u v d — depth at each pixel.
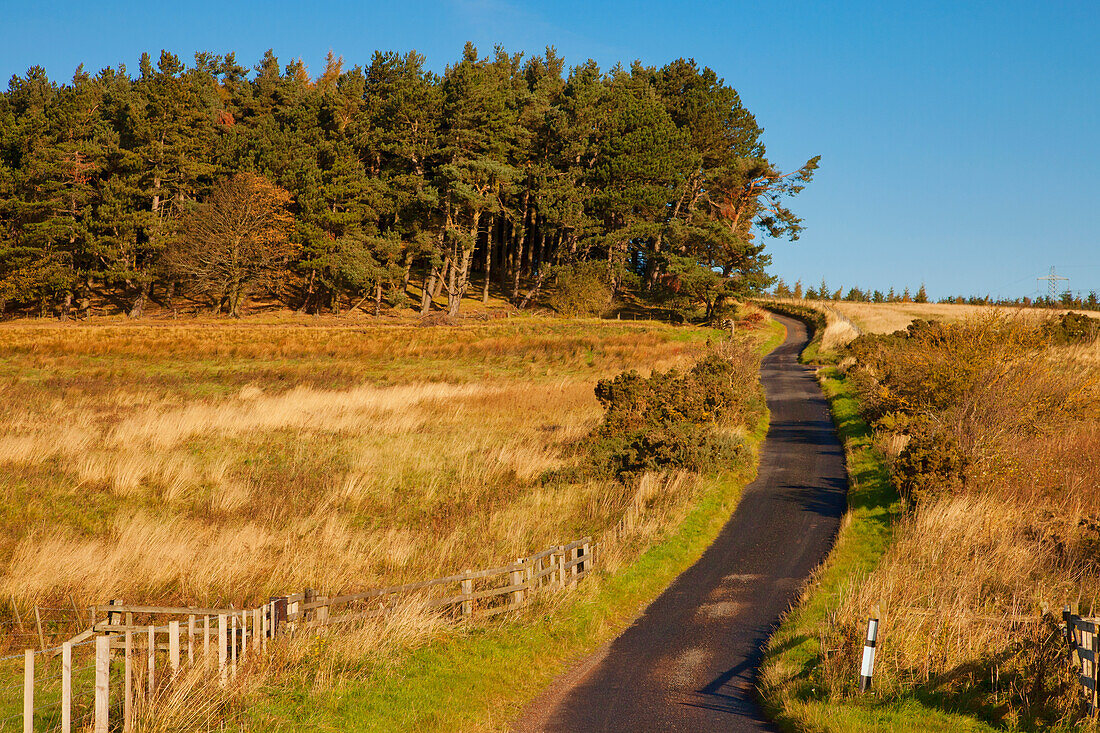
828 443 28.06
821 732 8.76
